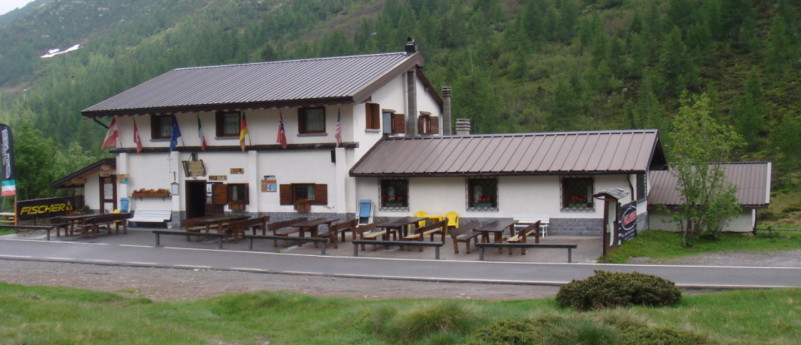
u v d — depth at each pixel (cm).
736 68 7106
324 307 1364
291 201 2731
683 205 2527
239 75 3134
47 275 1914
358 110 2670
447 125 3344
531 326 1018
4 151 2981
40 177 4141
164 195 2925
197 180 2886
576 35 8744
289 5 15988
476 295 1527
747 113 5625
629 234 2280
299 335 1162
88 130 8956
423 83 3225
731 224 2738
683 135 2492
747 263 1983
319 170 2691
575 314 1094
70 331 1089
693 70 6862
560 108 5834
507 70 7819
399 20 9619
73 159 5406
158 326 1177
